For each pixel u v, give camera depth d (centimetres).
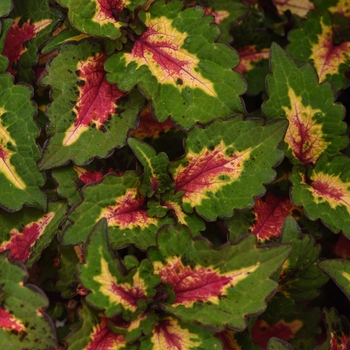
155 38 72
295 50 79
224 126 70
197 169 70
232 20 78
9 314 64
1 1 71
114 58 71
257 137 70
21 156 70
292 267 70
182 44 71
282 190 74
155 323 66
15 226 71
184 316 65
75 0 70
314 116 73
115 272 65
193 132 70
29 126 70
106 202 68
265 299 64
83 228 67
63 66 70
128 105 71
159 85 70
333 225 71
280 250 65
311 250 70
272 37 82
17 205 69
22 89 70
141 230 68
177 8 72
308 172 73
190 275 66
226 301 65
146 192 69
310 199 71
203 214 69
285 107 73
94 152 69
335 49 79
